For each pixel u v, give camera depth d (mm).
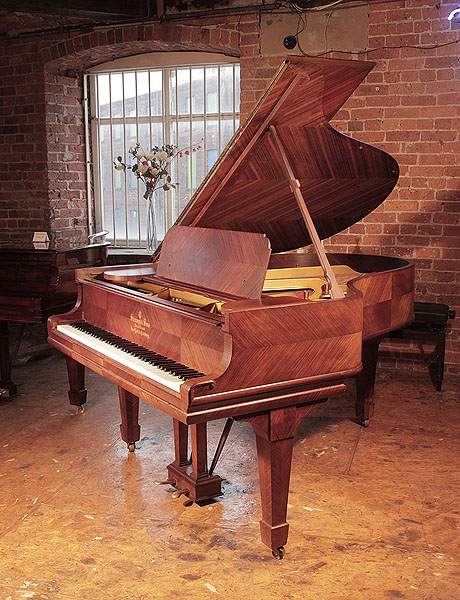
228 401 2434
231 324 2396
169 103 6473
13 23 6234
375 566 2672
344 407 4637
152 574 2617
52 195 6465
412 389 5023
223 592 2498
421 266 5328
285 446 2643
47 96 6301
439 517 3082
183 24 5664
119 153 6766
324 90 2787
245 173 3115
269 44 5418
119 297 3260
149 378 2617
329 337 2637
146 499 3248
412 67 5105
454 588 2521
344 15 5188
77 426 4250
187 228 3326
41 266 4496
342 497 3283
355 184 3594
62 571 2637
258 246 2766
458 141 5086
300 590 2510
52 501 3229
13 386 4805
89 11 5395
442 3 4965
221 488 3348
